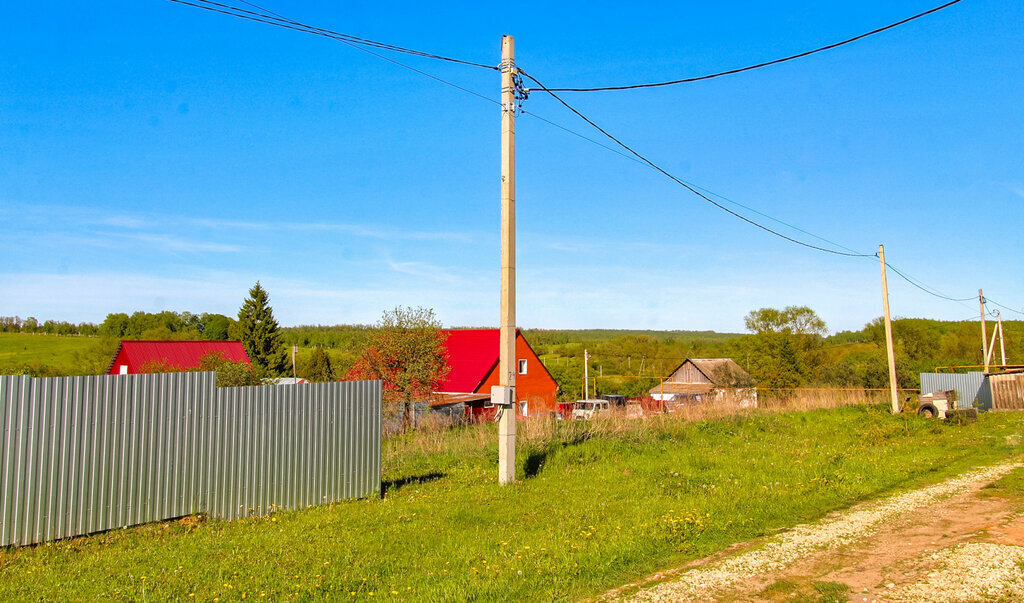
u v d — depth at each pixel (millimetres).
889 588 5809
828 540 7473
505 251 11633
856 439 17359
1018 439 16234
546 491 10531
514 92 11953
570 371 55781
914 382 43594
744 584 6051
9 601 5430
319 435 10086
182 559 6738
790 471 12086
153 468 8133
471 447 14883
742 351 57844
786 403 26453
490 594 5746
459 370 35125
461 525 8422
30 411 7094
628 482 11273
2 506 6844
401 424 26406
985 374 29828
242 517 8953
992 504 9086
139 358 40438
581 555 6777
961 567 6199
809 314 56000
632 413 19266
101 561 6652
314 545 7371
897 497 9828
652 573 6457
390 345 26547
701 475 11812
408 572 6500
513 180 11812
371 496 10711
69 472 7379
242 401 9125
